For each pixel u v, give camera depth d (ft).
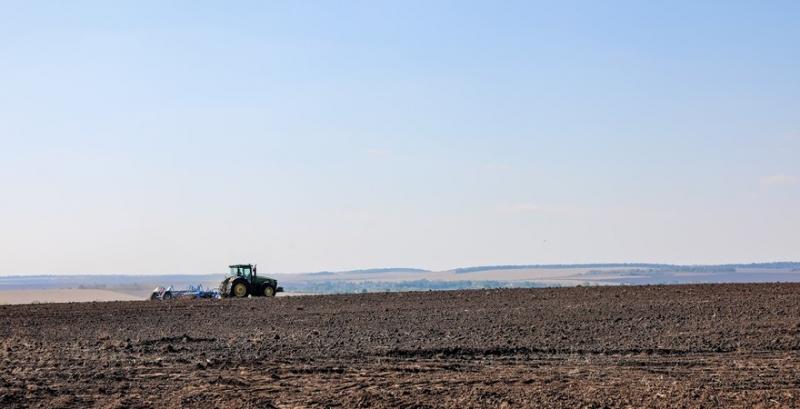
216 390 59.06
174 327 98.84
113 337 90.17
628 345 80.18
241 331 93.91
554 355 75.61
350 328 94.68
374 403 54.34
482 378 63.00
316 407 53.62
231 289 175.63
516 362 71.77
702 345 79.82
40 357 74.84
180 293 175.83
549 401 53.88
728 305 107.45
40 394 58.13
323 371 66.80
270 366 69.46
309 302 127.75
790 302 109.40
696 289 131.44
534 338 85.05
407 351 76.74
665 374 64.75
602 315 100.73
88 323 104.42
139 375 65.46
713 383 60.03
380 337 87.04
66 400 56.03
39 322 106.01
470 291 140.26
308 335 89.56
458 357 74.95
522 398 54.85
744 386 58.85
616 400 53.93
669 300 114.93
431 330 91.61
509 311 106.93
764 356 73.82
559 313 103.50
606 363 70.74
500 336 86.58
